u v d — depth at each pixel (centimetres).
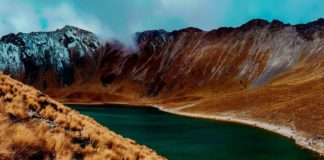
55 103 1647
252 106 12319
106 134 1547
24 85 1756
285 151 5981
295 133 7788
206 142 6862
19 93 1470
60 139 1065
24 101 1366
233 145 6544
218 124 10362
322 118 8150
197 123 10738
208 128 9356
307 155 5641
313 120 8250
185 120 11756
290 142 6919
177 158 5184
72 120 1436
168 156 5322
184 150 5919
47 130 1118
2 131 921
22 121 1140
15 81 1748
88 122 1667
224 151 5894
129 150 1497
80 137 1280
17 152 882
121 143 1534
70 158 1002
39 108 1362
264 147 6347
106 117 12888
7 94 1326
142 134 8038
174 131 8675
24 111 1224
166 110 16800
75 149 1101
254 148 6231
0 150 847
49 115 1345
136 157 1447
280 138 7438
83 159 1086
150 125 10112
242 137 7625
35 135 1000
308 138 7069
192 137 7594
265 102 12269
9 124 1009
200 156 5391
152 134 8044
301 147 6359
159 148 6078
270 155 5612
